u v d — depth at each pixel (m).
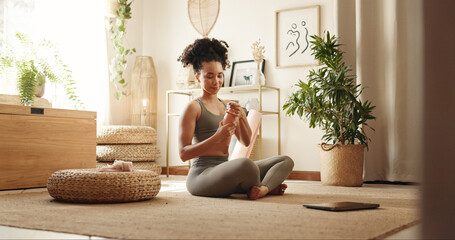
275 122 3.90
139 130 3.78
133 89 4.41
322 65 3.65
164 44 4.57
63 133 2.87
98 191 1.84
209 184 2.08
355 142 3.30
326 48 3.13
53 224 1.32
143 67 4.39
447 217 0.30
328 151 3.06
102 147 3.69
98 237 1.13
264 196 2.18
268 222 1.32
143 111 4.33
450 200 0.30
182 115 2.13
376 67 3.29
